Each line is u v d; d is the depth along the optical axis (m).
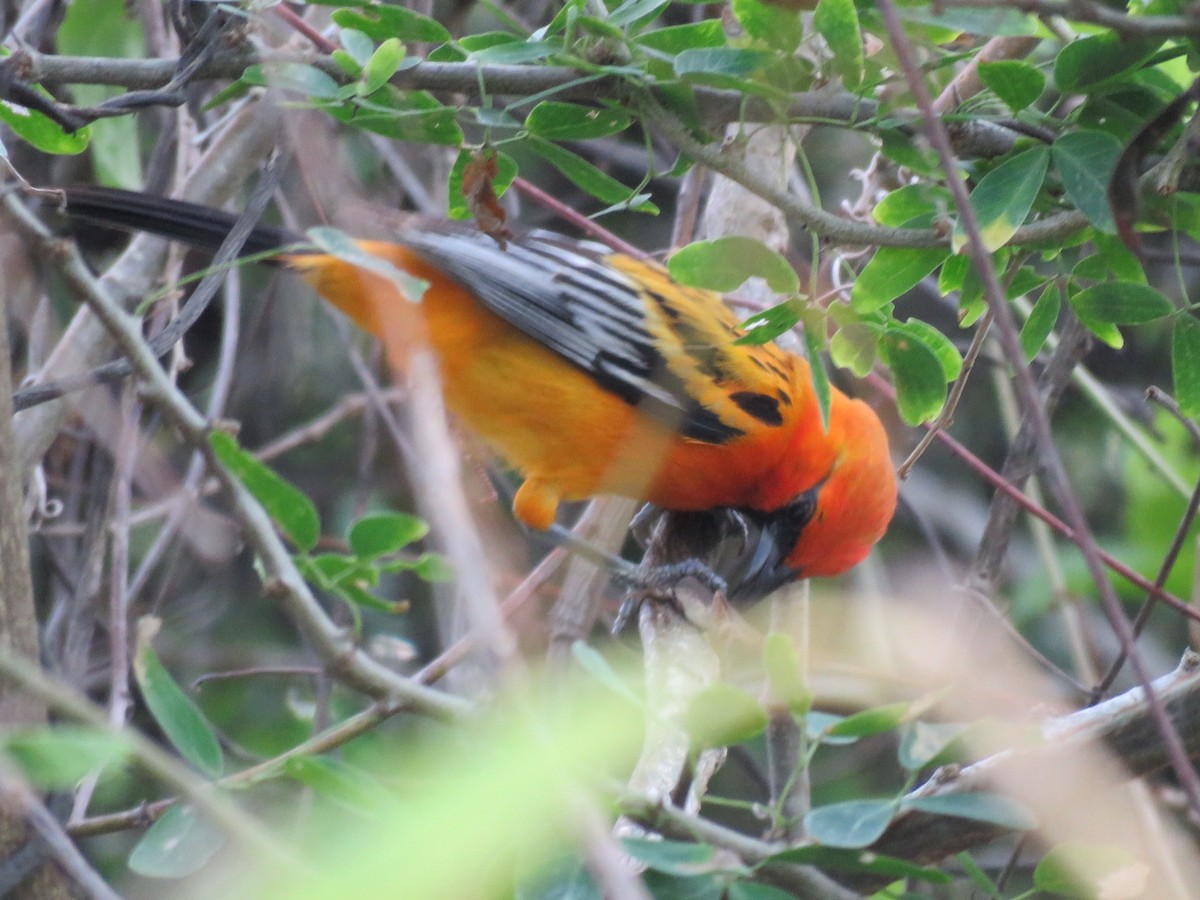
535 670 10.40
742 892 4.54
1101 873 5.09
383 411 10.91
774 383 9.49
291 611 4.63
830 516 9.80
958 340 13.05
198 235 8.70
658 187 13.61
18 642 5.01
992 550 9.80
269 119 8.29
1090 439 12.73
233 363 11.57
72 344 9.31
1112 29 5.89
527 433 9.37
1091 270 7.70
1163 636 11.87
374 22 7.45
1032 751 5.11
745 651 9.12
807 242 12.79
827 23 6.47
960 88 7.97
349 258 4.72
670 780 6.27
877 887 5.18
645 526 11.63
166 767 3.83
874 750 11.46
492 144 7.42
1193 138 6.45
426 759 5.17
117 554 9.29
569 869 4.46
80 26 10.09
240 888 3.74
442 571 6.61
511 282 9.06
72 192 8.57
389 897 3.33
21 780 3.57
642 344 9.28
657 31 7.32
